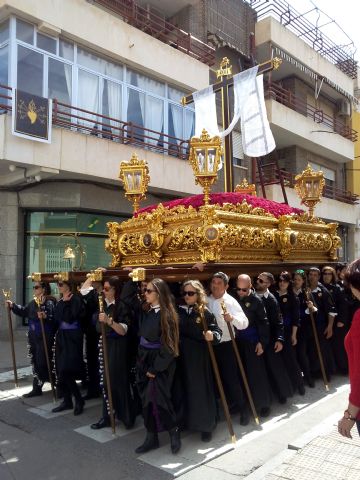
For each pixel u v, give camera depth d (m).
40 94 9.95
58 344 5.23
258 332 5.02
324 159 19.84
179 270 4.50
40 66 9.95
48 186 11.02
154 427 4.06
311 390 6.00
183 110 13.45
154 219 5.48
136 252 5.86
